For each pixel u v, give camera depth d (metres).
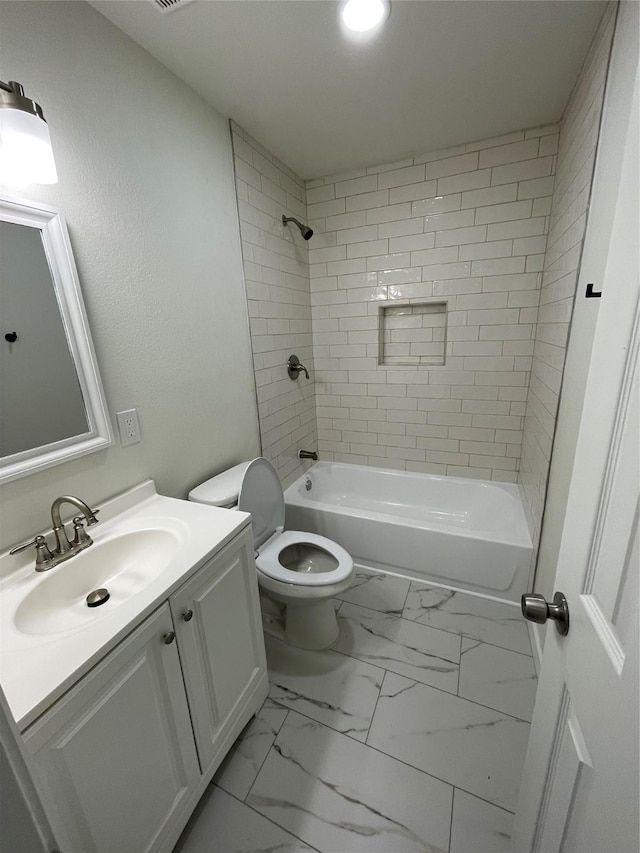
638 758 0.34
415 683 1.42
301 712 1.32
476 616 1.74
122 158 1.18
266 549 1.63
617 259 0.47
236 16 1.11
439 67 1.36
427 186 2.07
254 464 1.58
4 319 0.91
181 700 0.93
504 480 2.34
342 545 2.15
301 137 1.83
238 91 1.47
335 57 1.30
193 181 1.47
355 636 1.65
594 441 0.51
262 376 2.03
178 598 0.90
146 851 0.84
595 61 1.21
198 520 1.17
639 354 0.40
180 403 1.48
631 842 0.34
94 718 0.70
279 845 0.98
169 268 1.38
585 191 1.26
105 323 1.16
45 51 0.95
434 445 2.47
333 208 2.32
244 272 1.82
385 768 1.15
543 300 1.90
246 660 1.23
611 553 0.45
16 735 0.30
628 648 0.39
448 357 2.29
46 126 0.82
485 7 1.11
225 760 1.18
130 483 1.28
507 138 1.86
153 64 1.27
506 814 1.02
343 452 2.76
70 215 1.04
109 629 0.74
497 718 1.28
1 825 0.28
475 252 2.07
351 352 2.53
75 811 0.67
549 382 1.63
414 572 2.00
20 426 0.96
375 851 0.96
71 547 1.02
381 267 2.30
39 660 0.67
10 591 0.88
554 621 0.62
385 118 1.69
